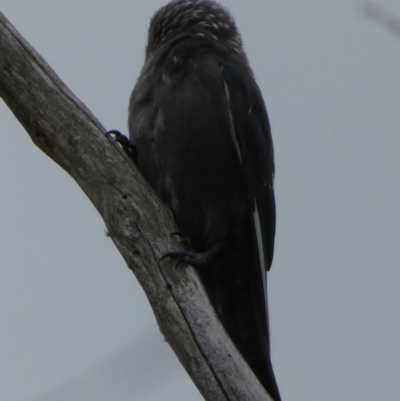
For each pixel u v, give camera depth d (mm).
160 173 10406
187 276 8500
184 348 8211
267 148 11359
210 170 10438
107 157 8625
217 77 10484
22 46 8555
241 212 10742
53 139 8633
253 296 10742
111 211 8562
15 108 8648
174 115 10234
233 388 7949
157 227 8586
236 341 10750
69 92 8695
